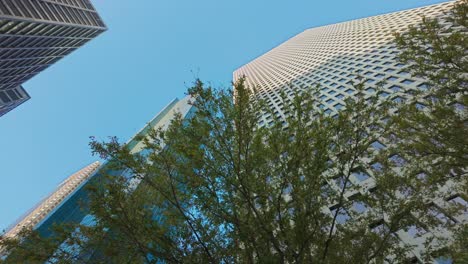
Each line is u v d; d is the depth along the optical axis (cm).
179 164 1326
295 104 1458
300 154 1272
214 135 1306
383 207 1347
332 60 6456
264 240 1216
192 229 1223
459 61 1598
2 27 6938
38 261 1191
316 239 1235
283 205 1309
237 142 1284
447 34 3366
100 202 1207
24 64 9181
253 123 1311
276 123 1418
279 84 6881
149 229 1190
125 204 1241
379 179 1435
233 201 1250
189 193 1300
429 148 1548
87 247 1239
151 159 1356
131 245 1216
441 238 1397
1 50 7712
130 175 1342
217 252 1221
